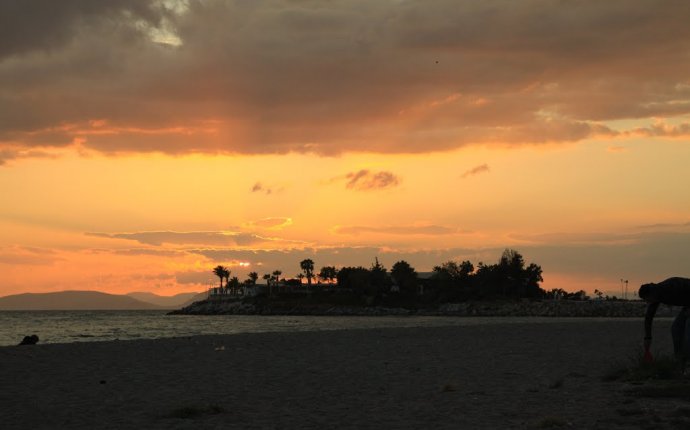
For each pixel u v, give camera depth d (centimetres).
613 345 2650
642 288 1388
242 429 963
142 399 1266
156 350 2431
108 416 1083
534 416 1038
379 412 1103
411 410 1117
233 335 3444
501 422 994
